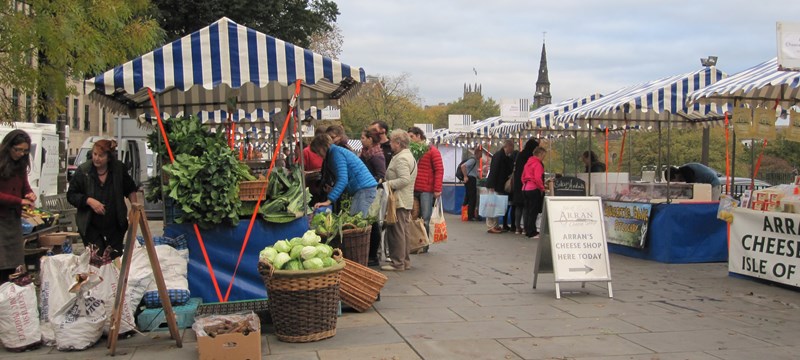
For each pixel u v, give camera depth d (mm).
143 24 11555
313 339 5961
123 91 7324
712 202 10820
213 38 6574
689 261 10672
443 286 8648
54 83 10258
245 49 6617
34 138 14211
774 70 8906
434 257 11430
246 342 5297
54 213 10711
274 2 32562
